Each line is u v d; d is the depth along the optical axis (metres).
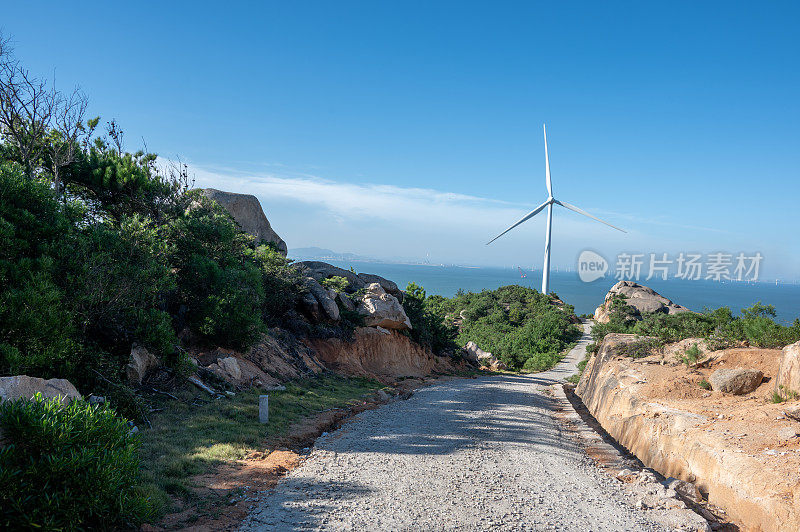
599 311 100.19
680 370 18.75
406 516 8.37
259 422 15.07
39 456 6.54
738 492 9.73
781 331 17.61
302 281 32.84
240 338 21.19
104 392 13.07
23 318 11.82
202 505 8.38
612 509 9.24
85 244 14.88
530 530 8.01
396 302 41.03
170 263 21.88
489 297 111.06
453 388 30.11
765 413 12.73
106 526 6.66
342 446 13.41
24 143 21.61
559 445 15.40
